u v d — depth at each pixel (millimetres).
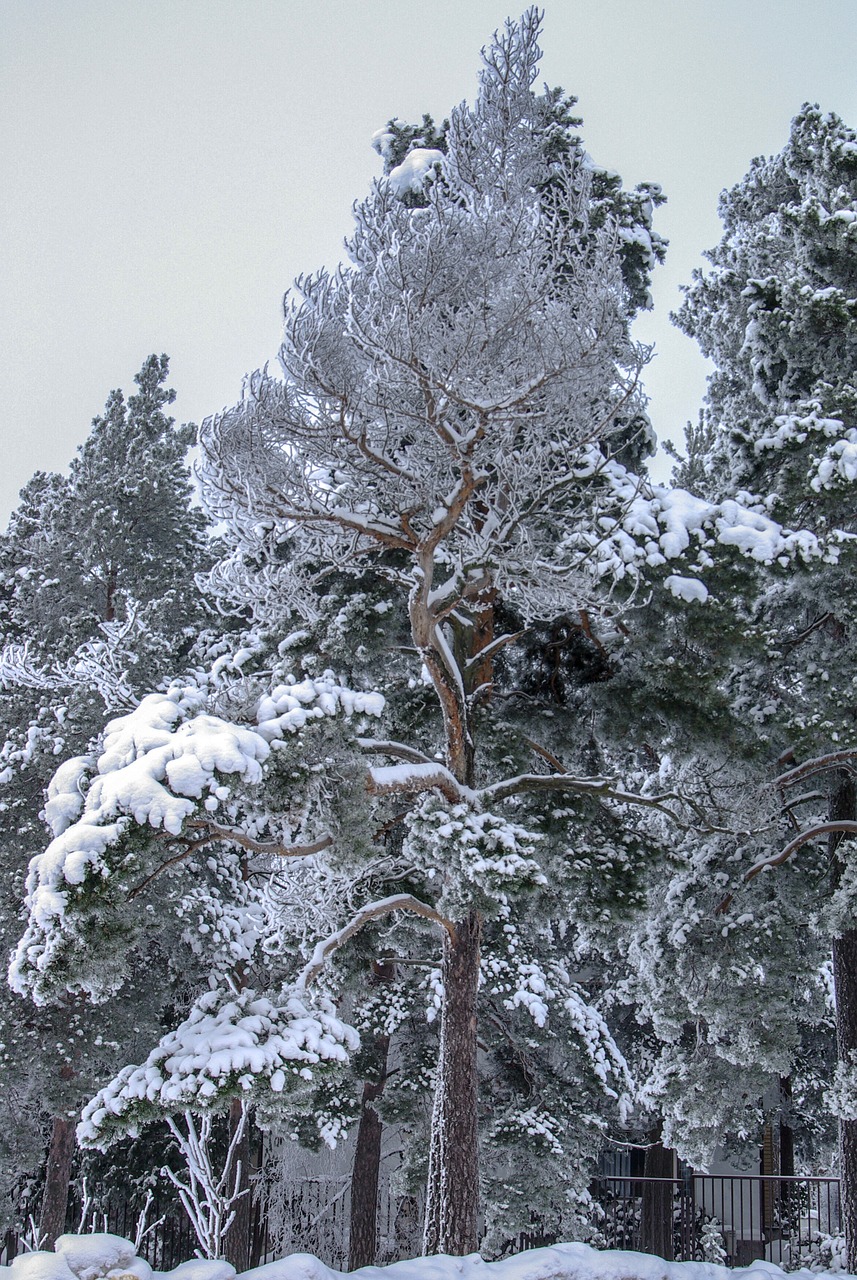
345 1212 22859
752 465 16531
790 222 17484
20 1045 18594
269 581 12898
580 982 26234
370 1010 19516
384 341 10016
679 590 12867
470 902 11766
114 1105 10695
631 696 14055
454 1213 12469
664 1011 17031
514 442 12031
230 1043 10914
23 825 19719
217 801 9289
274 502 11320
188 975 20172
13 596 28688
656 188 18328
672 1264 8688
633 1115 24016
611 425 11672
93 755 10820
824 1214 24672
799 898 16250
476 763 14852
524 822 14289
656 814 17594
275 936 17297
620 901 14117
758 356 18266
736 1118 18016
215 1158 19953
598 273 11102
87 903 8891
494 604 15625
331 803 10711
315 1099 18578
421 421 10945
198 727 9797
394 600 14391
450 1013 13500
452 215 10578
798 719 14492
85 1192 18016
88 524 25953
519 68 12625
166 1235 19594
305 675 14633
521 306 10422
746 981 15594
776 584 16344
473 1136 12922
